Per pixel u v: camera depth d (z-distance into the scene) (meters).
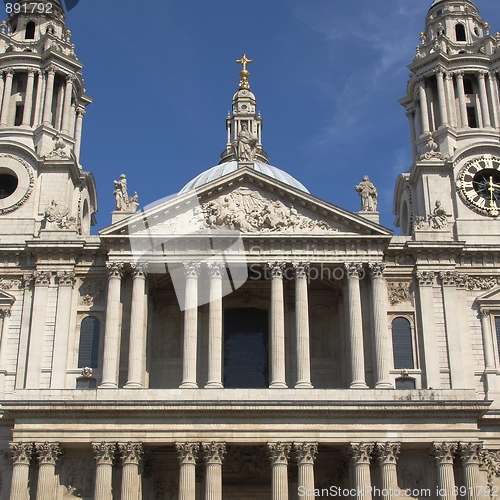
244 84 118.31
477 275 71.56
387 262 70.81
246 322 74.38
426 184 76.44
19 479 60.41
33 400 61.81
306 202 69.44
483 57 82.25
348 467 66.06
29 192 75.12
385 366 65.50
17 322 69.56
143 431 61.56
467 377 67.94
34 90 81.06
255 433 61.69
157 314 73.19
